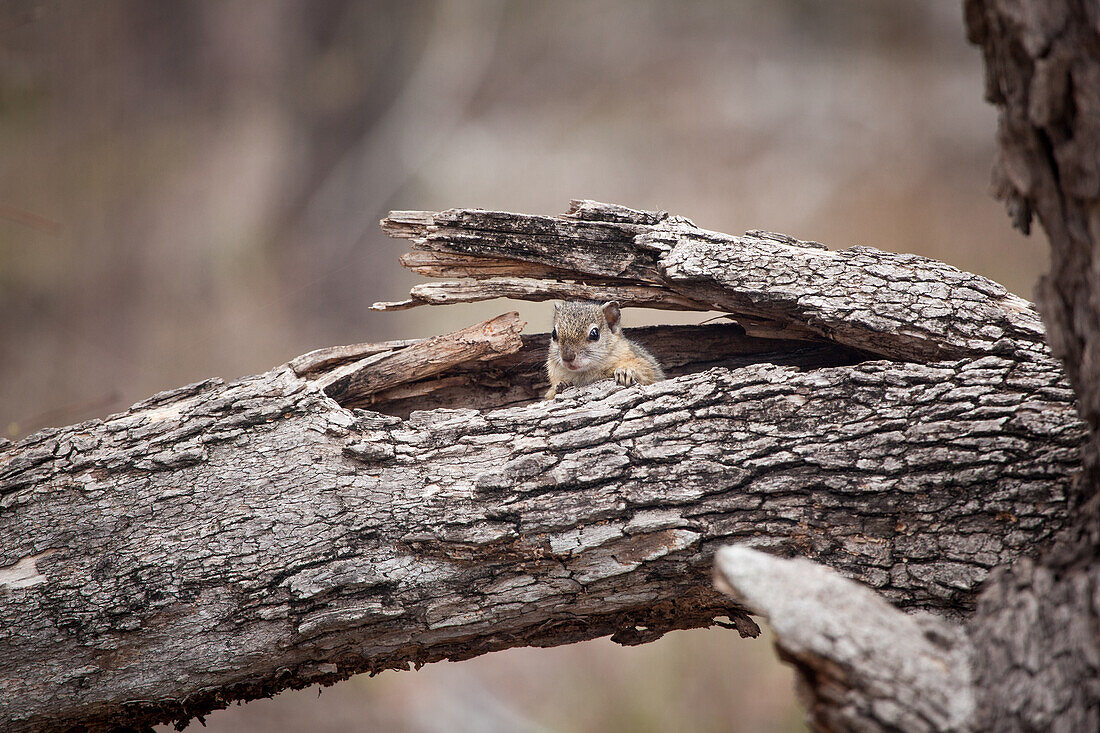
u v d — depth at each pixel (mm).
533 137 27656
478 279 7547
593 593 6219
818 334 7324
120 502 6281
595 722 12617
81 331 21000
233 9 24078
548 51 30500
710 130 26719
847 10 30281
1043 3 4133
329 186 23781
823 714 4301
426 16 25391
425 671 14406
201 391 6918
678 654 12852
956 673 4320
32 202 21781
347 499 6305
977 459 5930
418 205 24219
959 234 19578
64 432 6625
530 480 6242
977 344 6617
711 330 8625
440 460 6438
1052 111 4184
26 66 21797
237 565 6137
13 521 6227
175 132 24594
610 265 7383
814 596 4305
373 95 23969
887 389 6328
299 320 22484
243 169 24203
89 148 23375
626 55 30406
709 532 6051
